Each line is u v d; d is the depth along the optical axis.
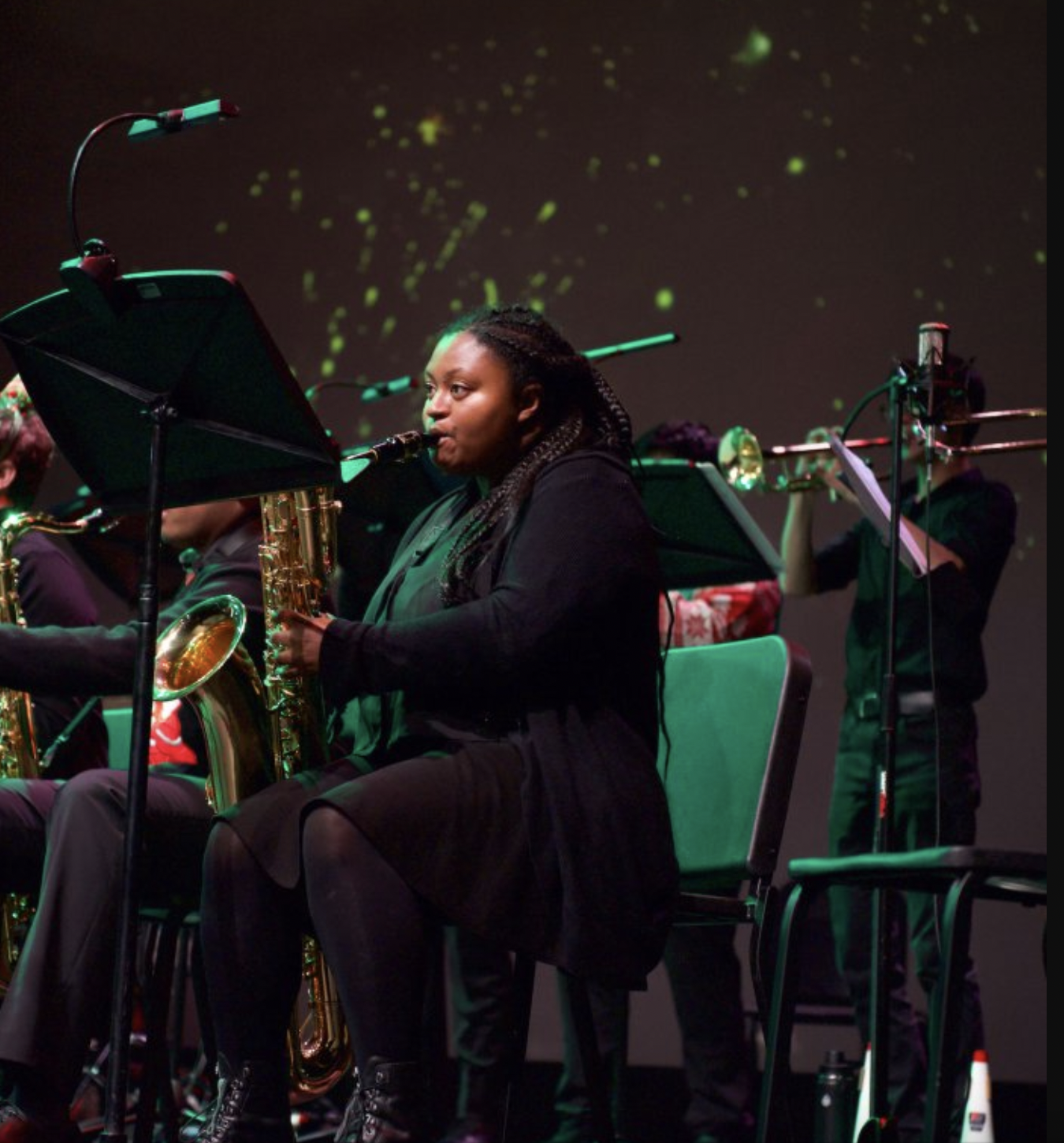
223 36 10.24
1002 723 8.23
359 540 5.23
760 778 4.23
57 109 10.48
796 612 8.74
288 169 10.05
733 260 9.02
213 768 4.08
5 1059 3.62
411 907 3.30
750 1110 6.05
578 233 9.38
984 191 8.52
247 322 3.32
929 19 8.70
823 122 8.89
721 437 8.91
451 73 9.77
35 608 4.96
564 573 3.46
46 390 3.72
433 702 3.66
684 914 4.01
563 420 3.90
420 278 9.70
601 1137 4.04
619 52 9.38
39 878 4.27
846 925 6.07
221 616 4.07
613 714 3.59
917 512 6.54
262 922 3.45
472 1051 6.08
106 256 3.38
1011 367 8.37
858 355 8.69
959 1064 5.87
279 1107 3.45
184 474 3.72
